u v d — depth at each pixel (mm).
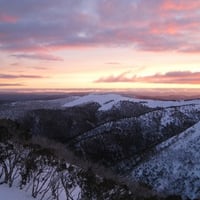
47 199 12305
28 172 12484
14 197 11492
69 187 12648
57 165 13461
